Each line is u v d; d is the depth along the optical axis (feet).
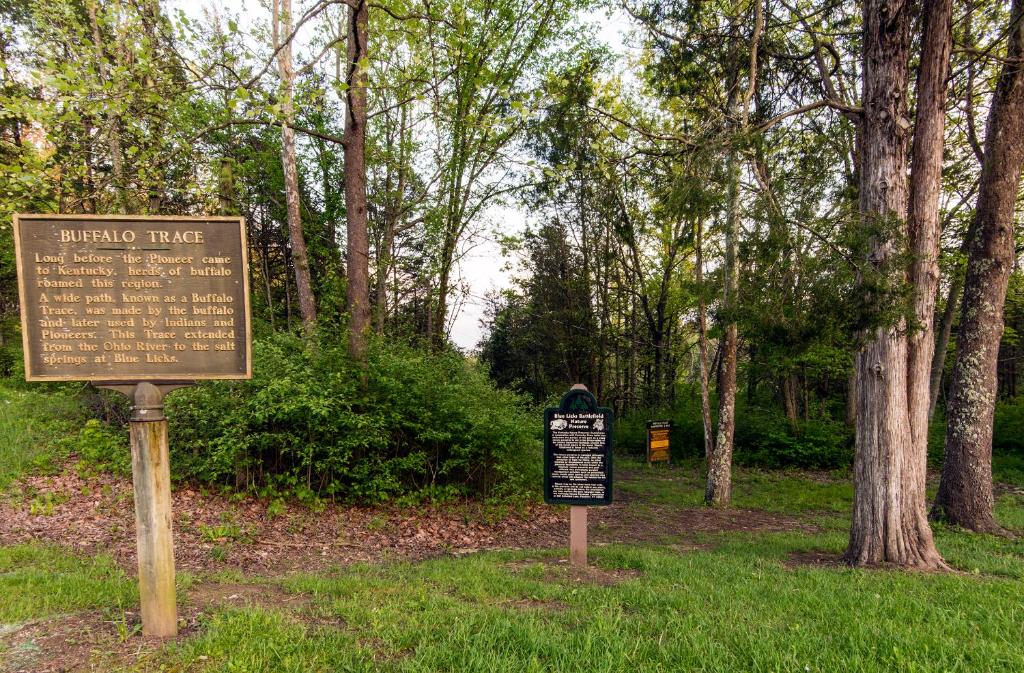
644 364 81.97
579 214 75.31
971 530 30.09
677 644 12.12
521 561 22.56
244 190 46.70
